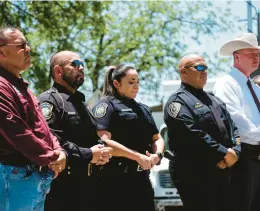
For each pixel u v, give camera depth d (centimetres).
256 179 537
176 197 840
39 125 368
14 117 344
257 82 694
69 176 441
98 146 433
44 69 1489
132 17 2294
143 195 491
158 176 854
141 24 2281
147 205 493
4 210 351
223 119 519
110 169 482
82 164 421
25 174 355
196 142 499
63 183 440
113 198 481
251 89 563
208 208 502
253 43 560
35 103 378
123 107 493
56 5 1436
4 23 1374
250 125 536
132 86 500
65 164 378
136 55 2262
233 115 540
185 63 523
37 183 361
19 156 354
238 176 537
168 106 520
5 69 365
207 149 496
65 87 457
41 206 370
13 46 366
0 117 341
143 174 495
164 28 2327
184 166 512
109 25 2134
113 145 470
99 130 480
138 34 2255
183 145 510
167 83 888
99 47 2133
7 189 351
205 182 504
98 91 930
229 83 552
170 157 540
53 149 376
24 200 354
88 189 463
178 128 508
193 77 520
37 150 349
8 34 368
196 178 506
